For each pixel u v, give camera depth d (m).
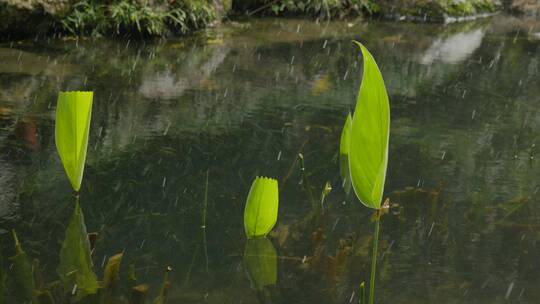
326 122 4.07
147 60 5.39
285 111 4.25
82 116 2.40
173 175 3.14
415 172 3.30
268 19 7.60
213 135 3.72
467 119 4.29
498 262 2.44
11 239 2.47
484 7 8.87
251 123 3.97
